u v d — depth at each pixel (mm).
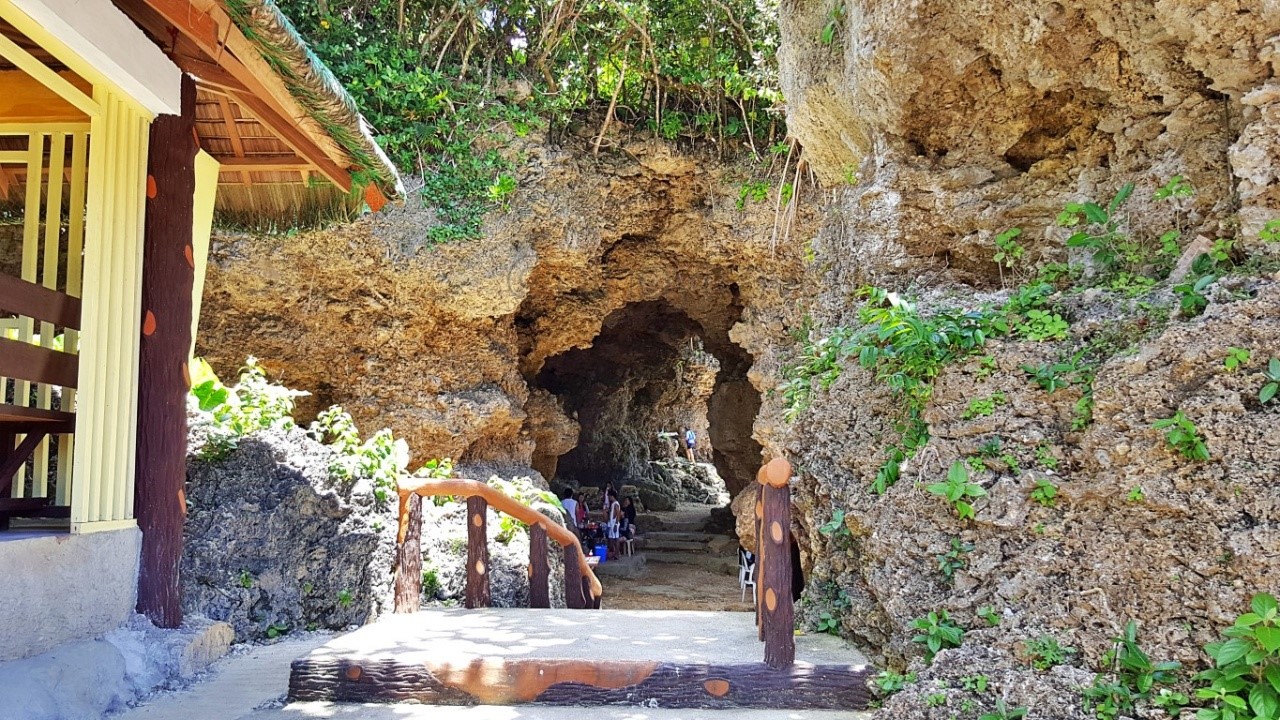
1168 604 3260
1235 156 3857
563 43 11477
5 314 5922
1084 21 4668
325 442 10117
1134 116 4871
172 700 4188
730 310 14508
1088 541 3541
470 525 6391
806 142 7602
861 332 4785
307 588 5645
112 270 4477
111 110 4477
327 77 4629
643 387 22703
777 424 11367
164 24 4691
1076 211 4680
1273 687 2904
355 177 6188
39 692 3533
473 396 11438
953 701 3529
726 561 15242
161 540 4746
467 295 10922
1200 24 3980
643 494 21234
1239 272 3736
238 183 6672
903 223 6074
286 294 10695
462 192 10898
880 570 4211
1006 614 3650
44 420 4453
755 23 11523
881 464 4465
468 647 4527
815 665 4133
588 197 11844
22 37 4570
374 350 11172
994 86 5445
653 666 4160
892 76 5473
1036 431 3805
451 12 10758
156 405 4773
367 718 3951
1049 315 4098
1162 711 3141
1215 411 3240
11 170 6375
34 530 4379
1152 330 3666
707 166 12094
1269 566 3006
